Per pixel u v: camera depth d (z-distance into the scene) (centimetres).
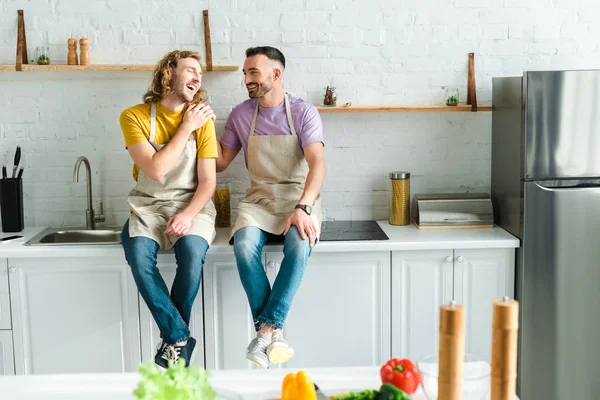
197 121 324
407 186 369
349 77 372
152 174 322
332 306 336
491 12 370
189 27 364
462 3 369
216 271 331
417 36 370
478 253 335
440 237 340
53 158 371
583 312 328
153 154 325
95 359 334
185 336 310
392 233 350
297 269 306
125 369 335
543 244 325
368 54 371
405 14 369
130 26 363
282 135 342
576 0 370
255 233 323
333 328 337
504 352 161
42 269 327
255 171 348
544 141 320
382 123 376
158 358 310
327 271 333
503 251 335
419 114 377
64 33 362
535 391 334
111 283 329
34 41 362
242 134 350
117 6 362
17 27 360
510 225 346
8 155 370
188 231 319
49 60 355
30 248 326
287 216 336
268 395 197
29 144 370
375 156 379
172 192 332
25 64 357
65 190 374
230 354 336
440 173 381
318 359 339
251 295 310
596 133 321
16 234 357
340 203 381
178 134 323
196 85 326
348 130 376
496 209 367
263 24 367
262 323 303
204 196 328
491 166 375
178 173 332
